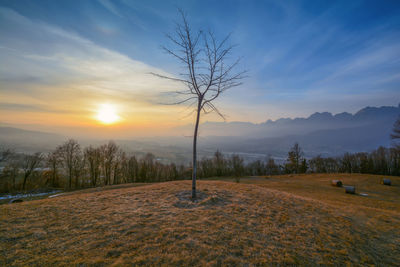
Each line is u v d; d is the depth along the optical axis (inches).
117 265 164.1
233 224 270.1
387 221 341.4
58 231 228.7
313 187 1142.3
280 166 2795.3
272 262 185.8
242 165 2738.7
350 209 409.7
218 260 180.9
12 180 1483.8
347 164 2340.1
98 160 1617.9
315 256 205.3
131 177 1972.2
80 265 162.9
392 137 1326.3
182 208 331.9
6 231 224.4
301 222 303.0
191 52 378.9
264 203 396.2
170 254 185.2
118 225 247.6
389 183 1170.0
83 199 385.7
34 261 167.0
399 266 199.6
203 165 2677.2
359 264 197.2
